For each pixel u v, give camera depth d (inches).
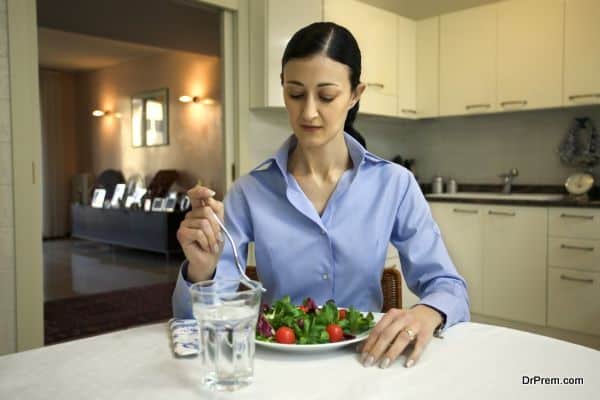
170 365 29.4
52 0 154.3
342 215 42.6
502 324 118.0
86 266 211.9
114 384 26.7
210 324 25.9
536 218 110.2
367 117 142.9
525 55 120.1
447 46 134.6
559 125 126.6
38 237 85.0
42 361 30.2
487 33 126.6
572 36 112.7
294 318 32.3
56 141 310.3
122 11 165.9
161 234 215.5
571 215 104.7
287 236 42.5
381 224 42.7
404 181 44.2
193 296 26.4
